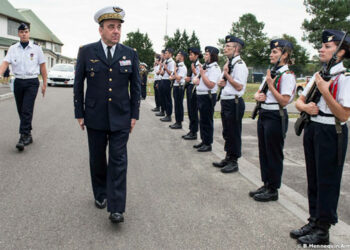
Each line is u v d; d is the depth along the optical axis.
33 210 3.72
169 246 3.09
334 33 2.99
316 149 3.13
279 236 3.34
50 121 9.25
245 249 3.08
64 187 4.43
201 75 6.15
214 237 3.28
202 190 4.55
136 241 3.16
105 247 3.04
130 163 5.69
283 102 3.94
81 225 3.43
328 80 2.95
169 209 3.90
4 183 4.48
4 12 41.59
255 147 7.17
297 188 4.80
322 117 3.08
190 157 6.20
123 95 3.55
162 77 10.21
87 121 3.57
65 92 18.66
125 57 3.53
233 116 5.26
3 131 7.59
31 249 2.95
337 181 3.11
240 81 5.10
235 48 5.17
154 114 11.73
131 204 4.01
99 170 3.77
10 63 6.13
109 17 3.33
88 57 3.49
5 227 3.32
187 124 9.75
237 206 4.05
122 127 3.52
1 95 14.77
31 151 6.08
